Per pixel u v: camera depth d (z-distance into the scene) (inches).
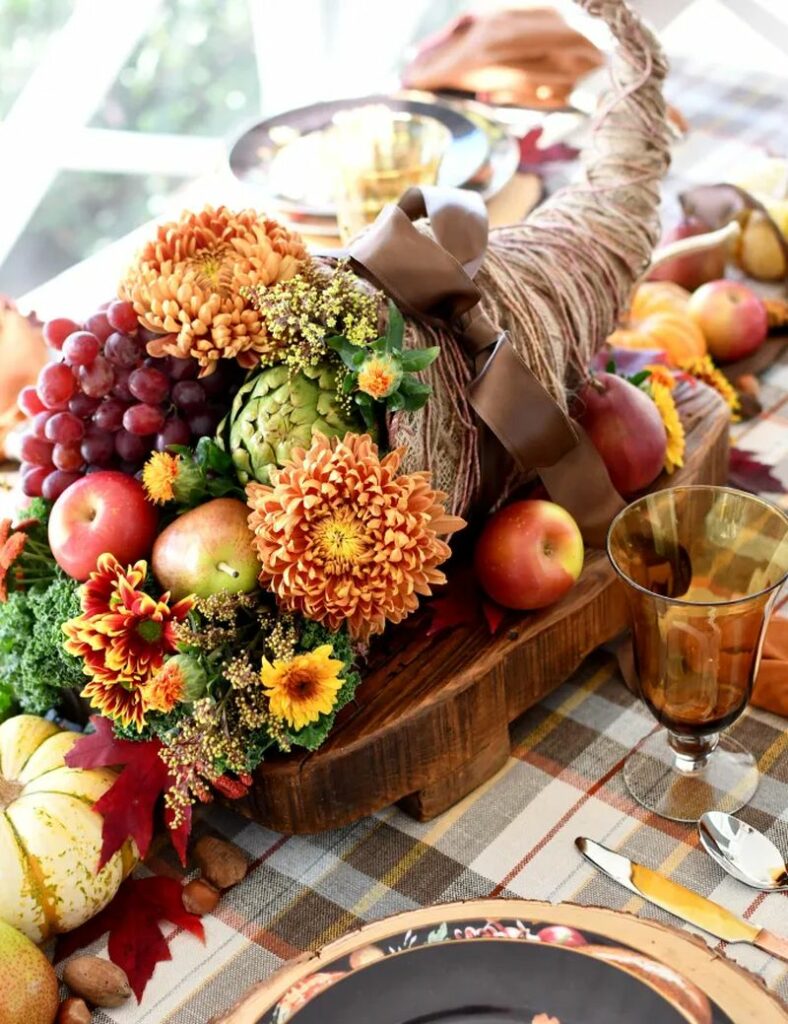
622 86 37.8
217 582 28.1
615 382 34.3
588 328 34.8
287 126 50.9
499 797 31.3
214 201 49.0
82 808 28.0
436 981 23.2
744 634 27.4
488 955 23.5
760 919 27.3
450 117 50.0
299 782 29.0
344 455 26.7
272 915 28.9
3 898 26.9
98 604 28.1
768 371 45.8
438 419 30.0
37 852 27.1
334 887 29.4
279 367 28.8
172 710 28.4
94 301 46.9
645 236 37.0
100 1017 26.8
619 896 28.2
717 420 38.1
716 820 29.3
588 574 32.9
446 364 30.5
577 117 55.6
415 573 27.7
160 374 29.5
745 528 29.6
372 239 29.9
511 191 47.9
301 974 23.6
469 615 31.9
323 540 26.8
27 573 30.9
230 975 27.5
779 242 46.8
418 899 28.9
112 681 27.7
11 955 25.3
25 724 30.2
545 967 23.2
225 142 53.6
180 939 28.5
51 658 30.0
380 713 29.4
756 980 22.6
